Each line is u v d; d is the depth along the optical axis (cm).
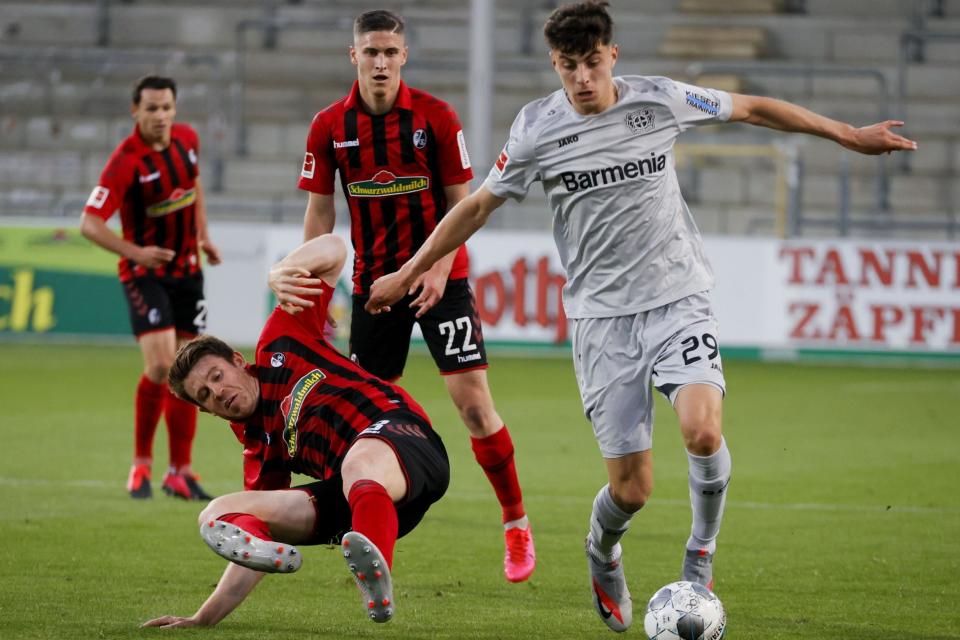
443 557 2150
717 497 1656
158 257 2717
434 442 1534
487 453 2039
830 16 8912
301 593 1845
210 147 8056
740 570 2041
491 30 6406
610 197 1683
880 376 5406
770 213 7606
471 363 2136
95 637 1556
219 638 1564
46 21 8825
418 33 8750
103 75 8444
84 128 8169
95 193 2733
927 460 3275
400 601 1816
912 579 1972
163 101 2770
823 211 7700
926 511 2592
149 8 8862
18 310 6166
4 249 6153
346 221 6488
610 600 1661
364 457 1455
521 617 1727
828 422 4006
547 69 8412
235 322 5988
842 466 3177
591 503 2680
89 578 1919
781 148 7481
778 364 5834
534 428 3841
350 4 8988
